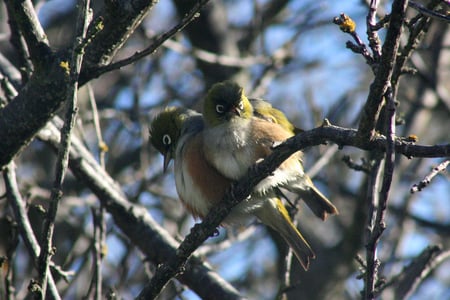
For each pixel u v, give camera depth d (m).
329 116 17.91
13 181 9.75
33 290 7.66
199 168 10.17
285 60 15.71
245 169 9.87
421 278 10.09
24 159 16.94
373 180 8.84
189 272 11.45
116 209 11.91
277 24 18.27
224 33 17.58
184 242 8.82
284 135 10.03
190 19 8.20
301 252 10.71
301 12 18.27
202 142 10.16
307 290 15.68
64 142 7.50
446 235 16.70
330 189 15.24
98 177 11.96
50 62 9.14
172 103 17.23
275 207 10.63
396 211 14.30
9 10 10.27
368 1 11.53
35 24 9.09
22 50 10.49
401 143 6.70
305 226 16.91
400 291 10.07
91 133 16.81
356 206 14.97
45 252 7.68
